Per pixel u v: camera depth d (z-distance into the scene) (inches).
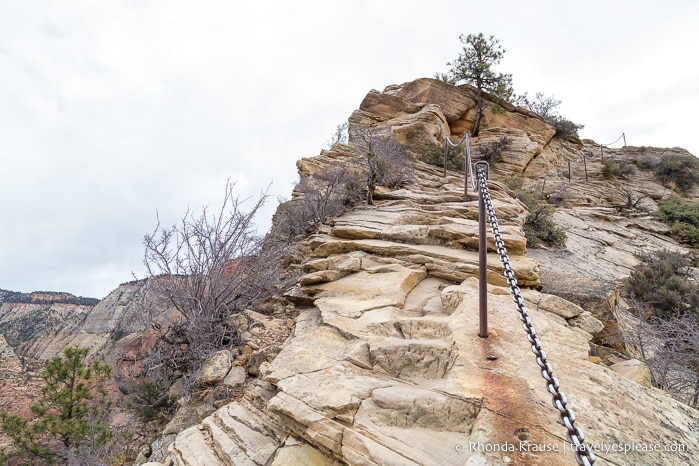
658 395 114.3
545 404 98.1
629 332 239.8
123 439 181.8
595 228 572.4
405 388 110.3
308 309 230.7
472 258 224.8
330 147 665.6
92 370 299.4
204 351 191.6
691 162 900.6
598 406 102.1
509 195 445.1
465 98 890.1
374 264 236.5
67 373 294.0
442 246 252.2
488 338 131.8
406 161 500.1
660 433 96.3
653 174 941.2
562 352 128.6
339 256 250.8
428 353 126.2
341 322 158.6
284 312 237.8
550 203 686.5
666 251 493.7
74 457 184.2
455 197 351.3
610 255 473.7
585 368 120.6
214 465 116.9
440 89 880.3
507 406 96.7
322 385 114.7
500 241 107.1
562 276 276.4
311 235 325.7
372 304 179.2
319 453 105.3
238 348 193.5
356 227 289.7
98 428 212.5
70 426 242.8
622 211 706.2
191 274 215.3
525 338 134.0
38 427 254.4
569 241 483.8
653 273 398.6
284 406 109.0
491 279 209.0
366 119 783.7
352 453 91.7
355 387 112.3
